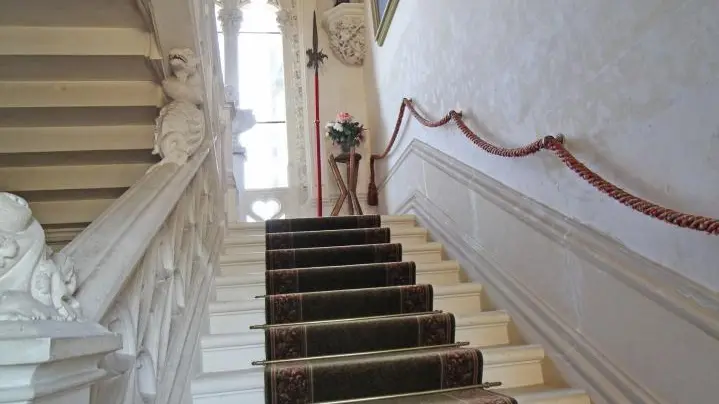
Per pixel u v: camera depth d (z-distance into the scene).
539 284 2.12
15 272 0.70
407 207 3.98
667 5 1.44
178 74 2.16
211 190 2.75
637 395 1.54
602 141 1.74
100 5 1.91
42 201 2.79
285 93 5.57
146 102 2.27
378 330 2.08
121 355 1.03
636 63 1.57
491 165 2.61
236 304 2.25
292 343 2.01
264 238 3.21
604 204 1.74
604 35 1.71
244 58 5.66
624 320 1.62
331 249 2.97
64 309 0.73
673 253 1.45
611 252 1.69
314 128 5.34
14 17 1.93
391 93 4.55
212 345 1.95
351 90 5.51
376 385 1.78
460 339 2.23
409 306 2.41
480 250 2.67
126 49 2.05
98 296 0.87
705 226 1.23
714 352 1.30
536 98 2.15
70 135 2.40
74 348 0.65
